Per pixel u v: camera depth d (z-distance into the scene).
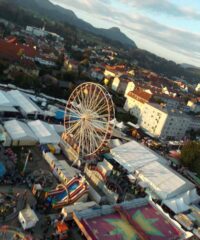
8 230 57.47
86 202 72.38
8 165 79.69
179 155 129.25
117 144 116.25
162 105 167.62
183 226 79.88
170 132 162.00
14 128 96.25
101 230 61.03
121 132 139.62
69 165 90.50
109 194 81.19
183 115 165.50
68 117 104.12
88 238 57.84
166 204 85.94
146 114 165.50
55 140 100.62
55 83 170.88
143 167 99.12
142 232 64.12
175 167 123.06
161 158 108.44
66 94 160.88
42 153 92.44
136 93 180.12
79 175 80.81
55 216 65.50
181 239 67.44
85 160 94.69
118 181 92.00
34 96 140.62
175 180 93.56
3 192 67.94
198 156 121.19
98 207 68.00
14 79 152.25
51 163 87.31
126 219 66.00
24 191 71.00
